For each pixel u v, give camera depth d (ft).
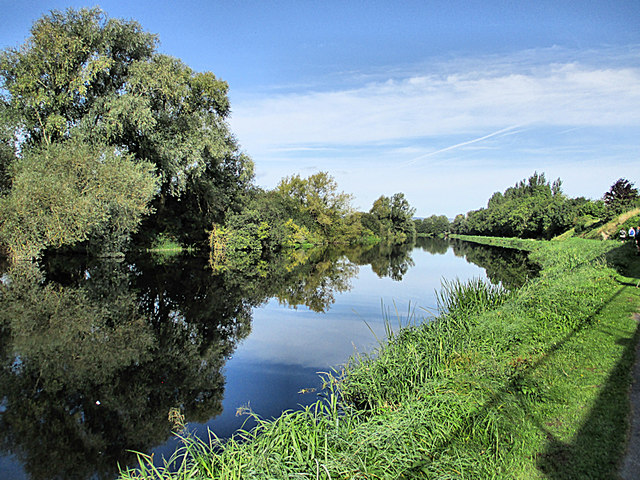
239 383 24.32
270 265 93.40
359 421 15.37
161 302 49.34
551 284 38.50
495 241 211.61
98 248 79.56
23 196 58.08
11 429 19.52
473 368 18.67
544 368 18.71
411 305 46.52
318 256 125.70
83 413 21.20
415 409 14.69
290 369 26.50
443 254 135.95
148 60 80.28
